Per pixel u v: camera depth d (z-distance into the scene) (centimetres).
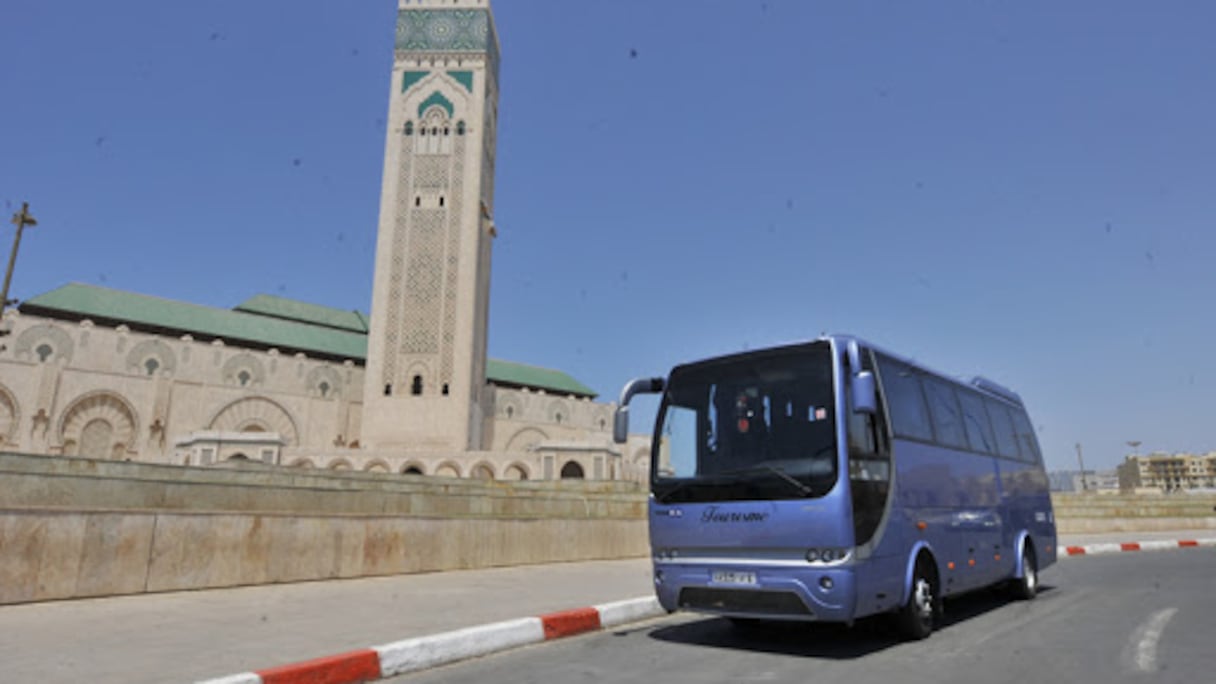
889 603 647
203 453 4734
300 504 1094
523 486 1802
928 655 615
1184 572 1291
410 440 5516
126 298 5916
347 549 1034
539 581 1062
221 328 6081
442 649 608
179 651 569
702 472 682
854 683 516
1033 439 1167
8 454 1133
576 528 1396
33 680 477
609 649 666
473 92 6197
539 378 8550
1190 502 2711
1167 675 521
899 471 704
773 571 617
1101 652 608
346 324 7469
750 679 532
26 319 5122
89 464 1177
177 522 877
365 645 594
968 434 909
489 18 6475
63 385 5019
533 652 657
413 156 6088
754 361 701
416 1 6353
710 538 655
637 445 7069
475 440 5869
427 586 983
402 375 5681
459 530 1184
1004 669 554
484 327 6319
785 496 619
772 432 658
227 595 862
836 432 623
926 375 847
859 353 683
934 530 754
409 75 6244
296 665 511
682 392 738
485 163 6334
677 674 552
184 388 5512
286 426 5900
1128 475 14550
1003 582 982
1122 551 1873
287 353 6247
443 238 5919
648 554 1563
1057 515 2369
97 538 812
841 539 593
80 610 739
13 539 757
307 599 851
